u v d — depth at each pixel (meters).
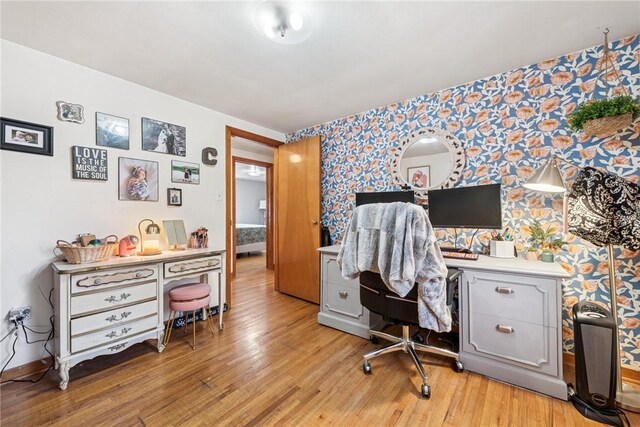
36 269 1.77
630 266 1.66
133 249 2.12
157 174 2.39
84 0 1.34
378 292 1.74
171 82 2.22
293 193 3.44
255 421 1.37
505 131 2.08
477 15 1.46
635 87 1.65
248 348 2.10
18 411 1.42
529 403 1.48
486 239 2.15
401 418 1.38
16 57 1.70
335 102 2.65
